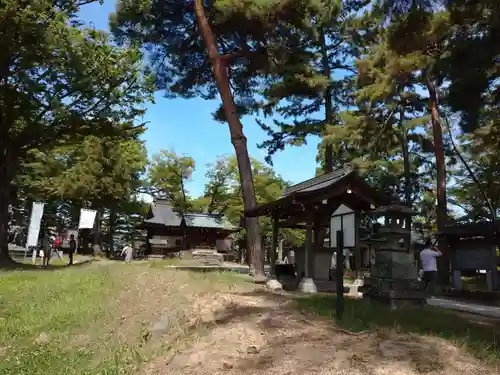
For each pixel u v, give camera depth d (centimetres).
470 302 1347
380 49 2084
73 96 2078
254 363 531
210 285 1039
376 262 940
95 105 2159
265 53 1917
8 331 799
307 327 653
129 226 5288
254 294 984
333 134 2438
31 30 1702
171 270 1395
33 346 713
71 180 3491
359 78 2305
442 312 855
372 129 2408
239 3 1609
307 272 1307
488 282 1492
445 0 1152
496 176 2566
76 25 1980
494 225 1488
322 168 3822
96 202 3894
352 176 1279
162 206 4222
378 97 2216
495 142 1864
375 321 689
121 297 1006
